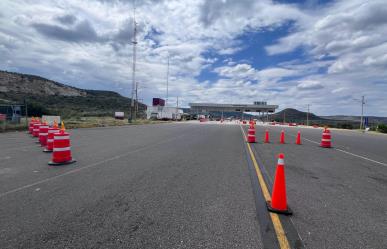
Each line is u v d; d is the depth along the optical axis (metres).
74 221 3.68
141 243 3.09
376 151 13.57
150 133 21.02
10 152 9.95
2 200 4.52
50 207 4.21
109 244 3.05
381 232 3.56
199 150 11.44
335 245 3.16
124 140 15.05
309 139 20.22
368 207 4.57
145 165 7.78
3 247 2.95
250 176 6.62
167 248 2.98
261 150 12.16
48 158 8.70
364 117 67.81
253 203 4.56
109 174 6.55
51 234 3.28
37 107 54.34
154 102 73.12
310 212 4.25
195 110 112.06
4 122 21.53
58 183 5.65
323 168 8.15
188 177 6.37
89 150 10.77
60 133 7.95
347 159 10.24
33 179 5.97
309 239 3.29
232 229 3.51
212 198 4.79
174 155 9.83
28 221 3.66
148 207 4.27
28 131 20.39
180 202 4.54
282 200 4.19
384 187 6.00
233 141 16.23
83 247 2.98
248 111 102.56
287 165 8.47
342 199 5.00
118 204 4.39
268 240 3.22
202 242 3.14
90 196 4.79
